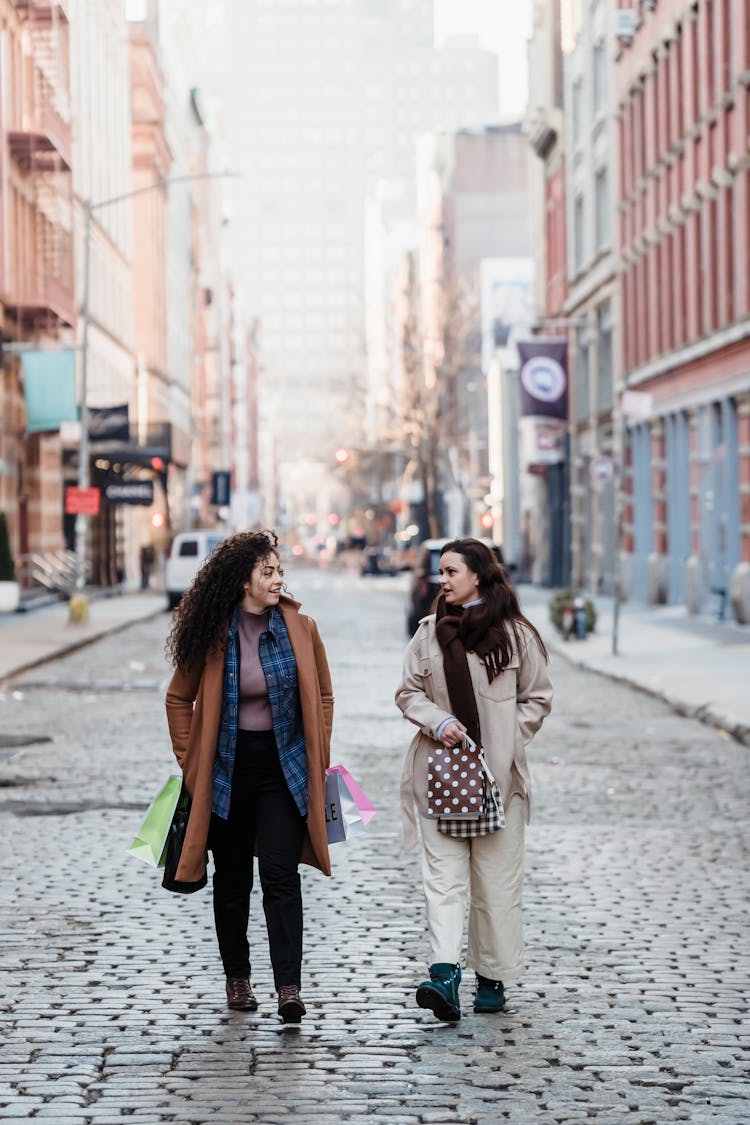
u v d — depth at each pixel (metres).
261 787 7.51
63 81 54.28
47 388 46.28
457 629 7.60
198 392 119.44
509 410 87.06
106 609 51.97
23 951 9.05
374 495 148.62
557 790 15.12
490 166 114.88
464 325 98.56
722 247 40.09
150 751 17.80
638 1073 6.83
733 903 10.33
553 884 10.88
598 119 57.66
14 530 50.91
